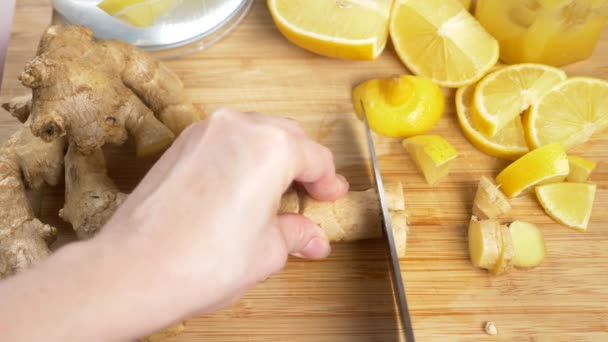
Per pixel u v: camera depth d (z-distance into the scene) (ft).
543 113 1.48
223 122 1.07
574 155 1.48
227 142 1.06
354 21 1.51
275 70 1.57
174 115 1.45
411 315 1.35
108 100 1.36
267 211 1.05
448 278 1.38
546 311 1.35
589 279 1.37
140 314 0.98
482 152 1.48
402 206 1.37
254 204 1.04
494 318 1.35
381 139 1.50
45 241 1.36
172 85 1.45
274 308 1.36
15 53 1.58
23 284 0.95
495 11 1.48
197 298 1.01
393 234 1.34
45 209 1.45
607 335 1.34
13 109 1.44
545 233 1.41
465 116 1.49
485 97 1.47
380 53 1.56
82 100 1.33
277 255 1.09
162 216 1.01
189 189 1.03
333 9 1.52
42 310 0.93
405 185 1.46
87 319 0.95
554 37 1.47
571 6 1.41
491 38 1.52
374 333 1.35
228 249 1.02
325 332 1.35
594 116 1.47
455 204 1.44
